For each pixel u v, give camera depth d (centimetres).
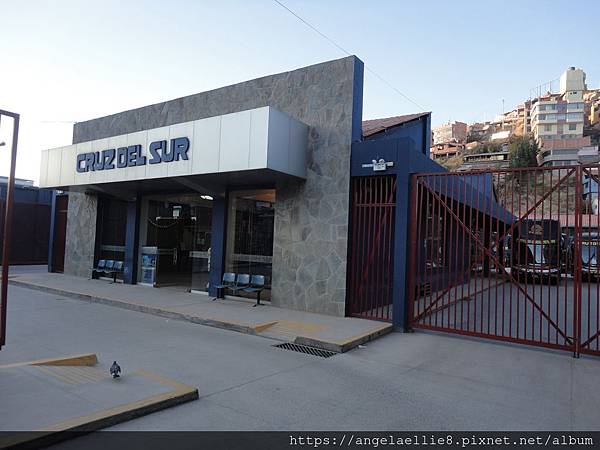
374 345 730
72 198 1627
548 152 7094
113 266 1431
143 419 405
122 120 1426
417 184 854
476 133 12381
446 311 1095
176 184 1191
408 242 852
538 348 710
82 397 424
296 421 416
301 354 666
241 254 1111
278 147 887
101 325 828
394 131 1252
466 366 615
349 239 912
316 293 941
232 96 1135
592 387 532
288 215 998
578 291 674
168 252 1369
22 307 1006
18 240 2130
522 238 1773
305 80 1000
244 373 559
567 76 10250
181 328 823
